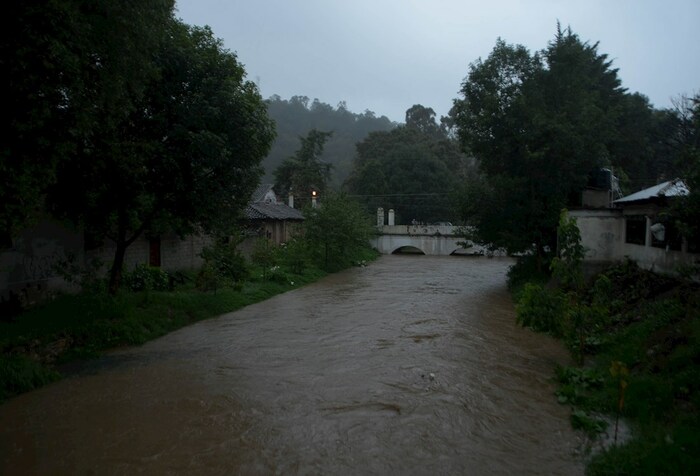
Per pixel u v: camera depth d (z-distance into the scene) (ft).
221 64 45.14
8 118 25.91
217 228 49.93
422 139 208.85
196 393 29.96
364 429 24.89
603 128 70.08
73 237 48.47
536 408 27.66
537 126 68.03
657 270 46.21
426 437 24.02
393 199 180.55
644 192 50.88
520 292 65.00
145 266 58.85
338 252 108.17
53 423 25.68
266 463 21.52
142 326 43.57
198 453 22.41
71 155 37.58
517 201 74.23
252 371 34.27
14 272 42.14
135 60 32.01
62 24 25.73
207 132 41.39
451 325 49.39
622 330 38.19
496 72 73.92
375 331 46.57
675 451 19.11
